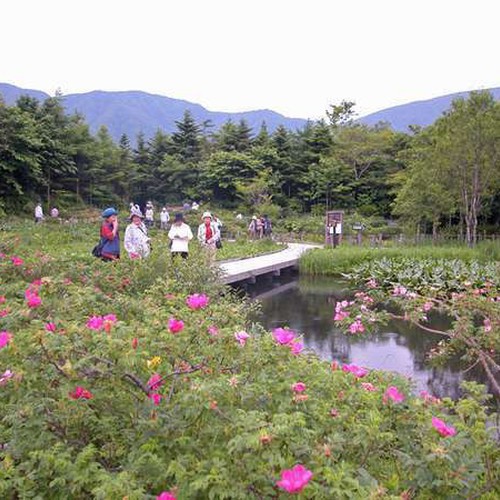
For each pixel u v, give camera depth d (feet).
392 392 8.52
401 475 8.39
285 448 6.83
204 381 7.99
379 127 172.14
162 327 10.30
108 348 8.19
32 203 113.60
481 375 23.03
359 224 108.99
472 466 7.91
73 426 8.15
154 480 7.05
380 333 30.83
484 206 93.20
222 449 7.13
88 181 140.56
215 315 12.51
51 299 13.75
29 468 7.23
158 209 146.30
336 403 8.99
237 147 163.43
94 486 7.13
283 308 39.47
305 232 113.80
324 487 6.29
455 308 17.38
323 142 155.94
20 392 8.45
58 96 139.54
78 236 74.08
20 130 109.50
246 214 137.08
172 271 24.99
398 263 55.62
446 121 75.25
